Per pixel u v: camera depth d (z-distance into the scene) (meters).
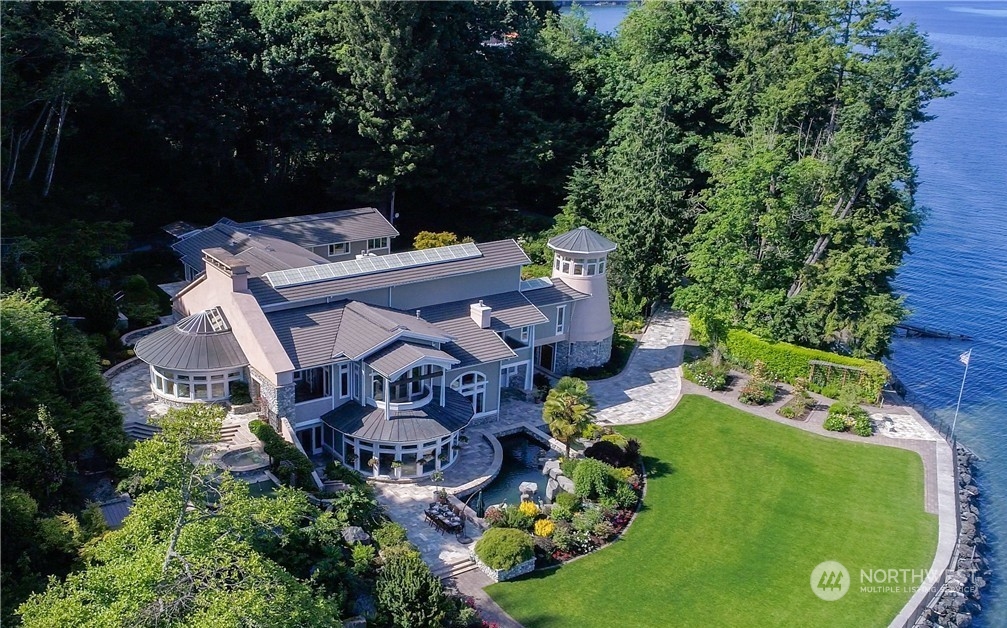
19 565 31.34
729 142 77.88
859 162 65.44
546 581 42.50
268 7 79.25
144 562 27.09
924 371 75.50
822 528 48.78
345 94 81.19
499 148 88.31
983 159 152.88
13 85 60.81
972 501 54.69
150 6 71.06
